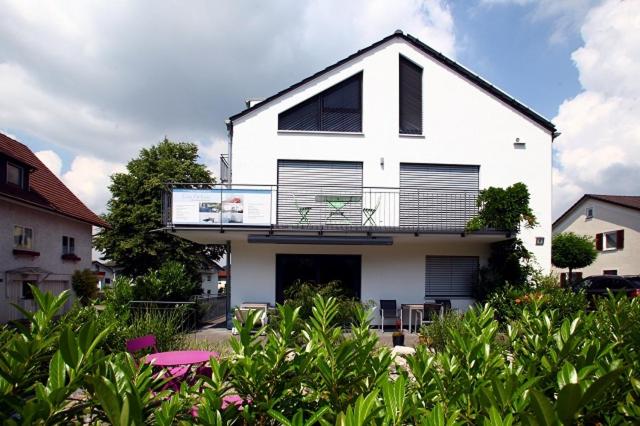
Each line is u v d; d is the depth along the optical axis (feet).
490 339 8.93
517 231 40.88
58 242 64.28
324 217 44.39
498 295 38.96
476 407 6.12
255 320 7.98
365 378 7.39
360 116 46.21
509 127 46.83
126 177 95.86
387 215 44.96
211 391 6.76
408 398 6.09
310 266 44.73
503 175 46.50
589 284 57.82
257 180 44.32
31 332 8.29
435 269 46.03
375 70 46.03
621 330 9.69
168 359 14.82
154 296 40.57
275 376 7.35
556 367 7.34
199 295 49.47
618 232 87.10
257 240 40.78
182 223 39.81
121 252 91.76
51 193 66.49
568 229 104.53
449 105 46.65
